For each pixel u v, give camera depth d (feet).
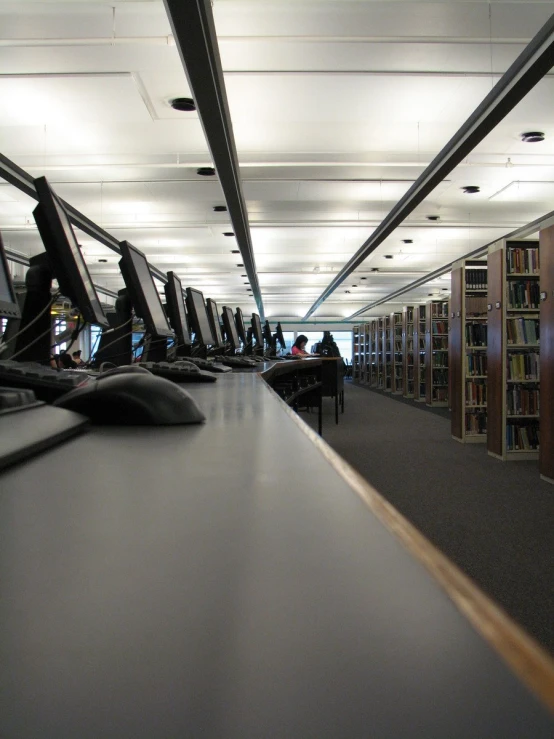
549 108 18.21
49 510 1.17
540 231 13.66
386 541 0.94
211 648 0.58
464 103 17.98
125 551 0.91
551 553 8.39
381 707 0.44
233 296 66.08
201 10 10.09
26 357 4.90
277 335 31.22
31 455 1.81
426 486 12.80
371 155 22.95
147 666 0.54
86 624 0.65
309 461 1.74
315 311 78.38
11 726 0.45
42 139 20.72
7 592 0.74
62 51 14.65
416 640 0.56
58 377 3.16
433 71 15.94
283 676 0.51
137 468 1.63
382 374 46.26
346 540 0.95
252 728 0.43
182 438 2.25
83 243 36.70
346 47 14.70
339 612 0.65
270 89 17.01
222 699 0.48
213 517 1.10
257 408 3.48
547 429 13.33
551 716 0.42
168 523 1.07
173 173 24.90
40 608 0.69
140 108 18.17
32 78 16.07
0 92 16.96
